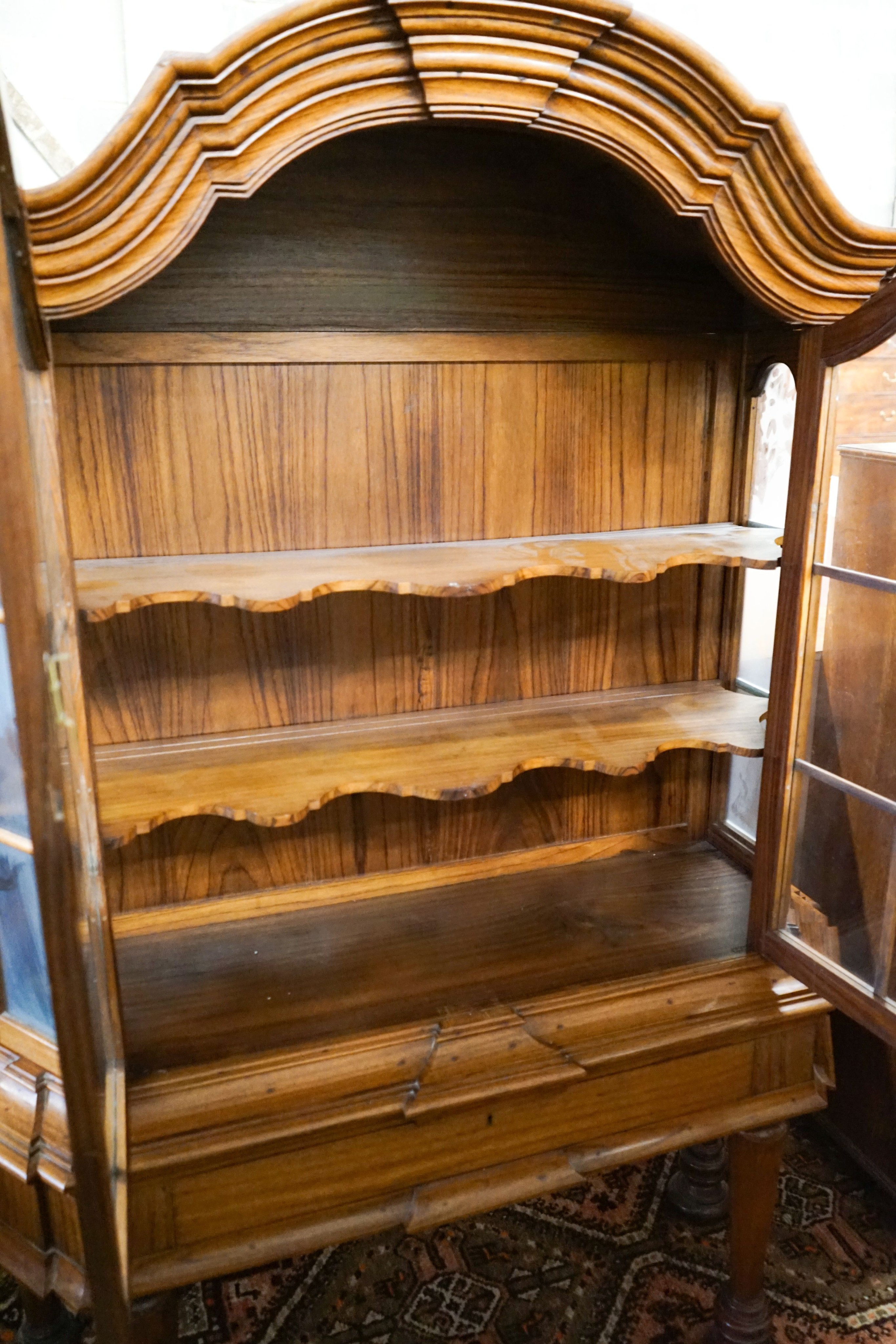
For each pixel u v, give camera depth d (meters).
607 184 1.37
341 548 1.47
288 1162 1.17
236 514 1.41
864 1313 1.55
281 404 1.39
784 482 1.67
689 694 1.67
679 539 1.49
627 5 0.95
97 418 1.32
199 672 1.47
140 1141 1.11
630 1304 1.59
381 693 1.57
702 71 1.00
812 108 1.72
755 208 1.12
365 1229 1.21
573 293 1.45
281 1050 1.23
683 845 1.80
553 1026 1.29
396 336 1.40
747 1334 1.46
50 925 0.73
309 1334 1.54
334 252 1.34
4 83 0.77
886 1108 1.73
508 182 1.37
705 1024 1.31
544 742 1.45
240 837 1.54
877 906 1.22
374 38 0.95
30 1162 1.06
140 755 1.43
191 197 0.97
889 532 1.19
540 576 1.29
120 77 1.44
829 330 1.22
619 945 1.47
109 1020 1.10
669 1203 1.78
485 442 1.49
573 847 1.72
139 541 1.38
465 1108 1.21
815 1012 1.36
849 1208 1.76
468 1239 1.73
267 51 0.91
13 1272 1.12
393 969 1.42
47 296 0.94
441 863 1.66
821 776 1.33
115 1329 0.84
